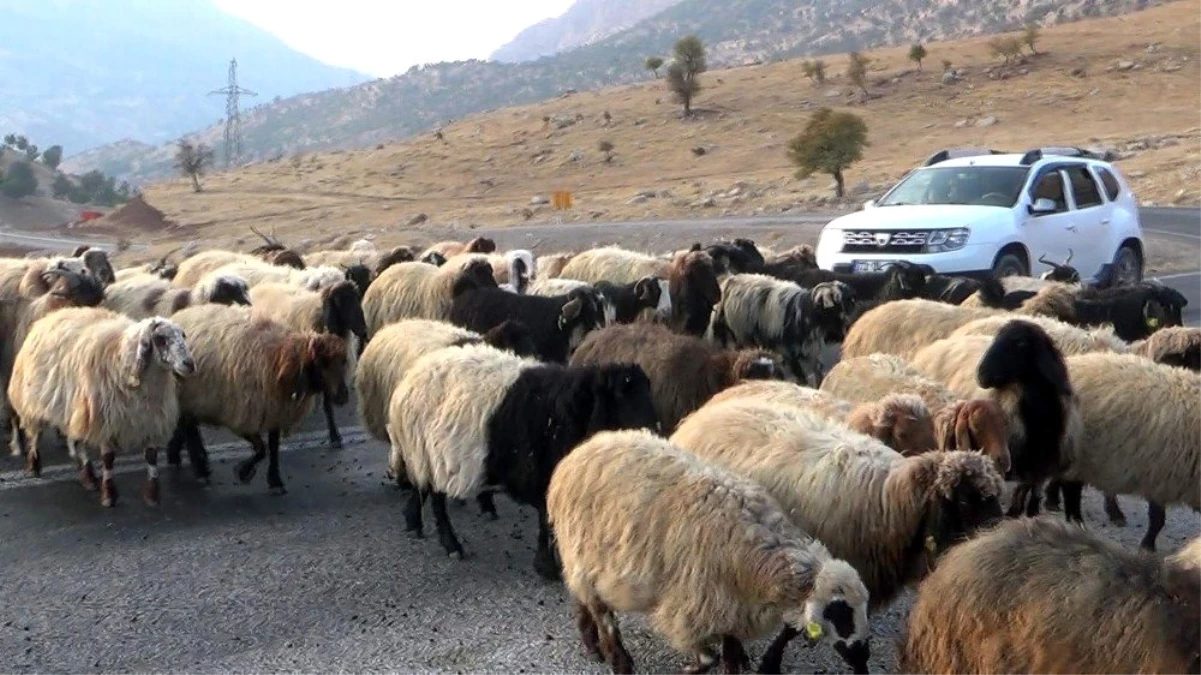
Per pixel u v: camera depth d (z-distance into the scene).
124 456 12.12
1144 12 118.62
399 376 10.29
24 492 10.80
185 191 116.75
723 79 115.31
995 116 79.94
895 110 87.88
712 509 6.27
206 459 11.22
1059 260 17.19
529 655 7.36
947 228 16.22
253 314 11.38
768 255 20.11
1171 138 59.56
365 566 8.95
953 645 5.41
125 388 10.10
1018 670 5.10
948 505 6.32
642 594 6.48
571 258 18.66
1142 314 12.69
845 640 5.79
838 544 6.89
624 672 6.84
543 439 8.48
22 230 113.50
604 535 6.62
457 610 8.12
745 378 9.79
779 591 5.94
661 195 64.69
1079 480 8.70
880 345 11.57
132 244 80.94
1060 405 8.19
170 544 9.43
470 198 83.19
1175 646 4.62
